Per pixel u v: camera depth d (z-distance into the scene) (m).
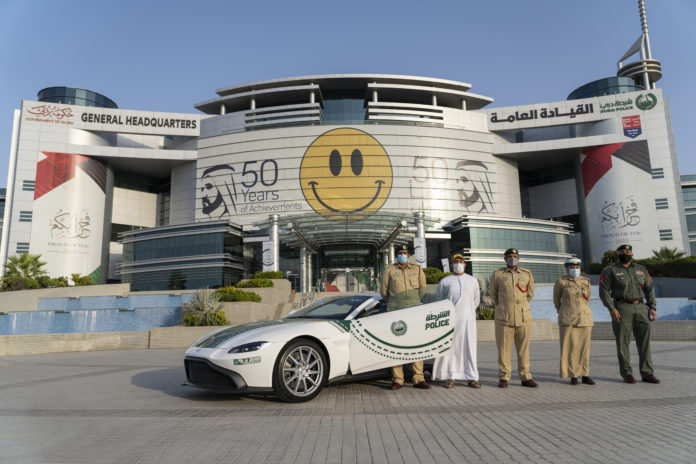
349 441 3.53
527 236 43.28
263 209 45.50
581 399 5.05
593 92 56.72
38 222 46.25
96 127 49.75
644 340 6.17
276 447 3.40
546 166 57.44
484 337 14.46
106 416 4.62
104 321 18.38
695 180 56.62
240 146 47.62
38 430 4.07
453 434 3.68
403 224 32.59
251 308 18.02
